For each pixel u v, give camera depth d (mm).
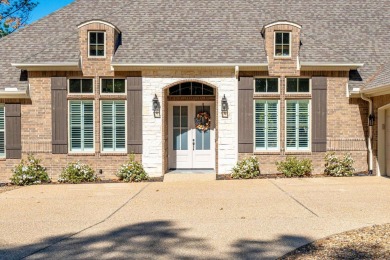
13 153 14328
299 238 6945
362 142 14812
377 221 7996
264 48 14859
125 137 14625
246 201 10273
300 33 15781
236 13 16750
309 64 14266
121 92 14562
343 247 6355
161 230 7586
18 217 8789
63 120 14359
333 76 14672
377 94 13977
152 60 14258
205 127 15922
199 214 8898
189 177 14320
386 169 14523
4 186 13484
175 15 16547
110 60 14336
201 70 14500
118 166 14531
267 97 14586
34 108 14359
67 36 15438
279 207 9492
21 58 15117
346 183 12867
